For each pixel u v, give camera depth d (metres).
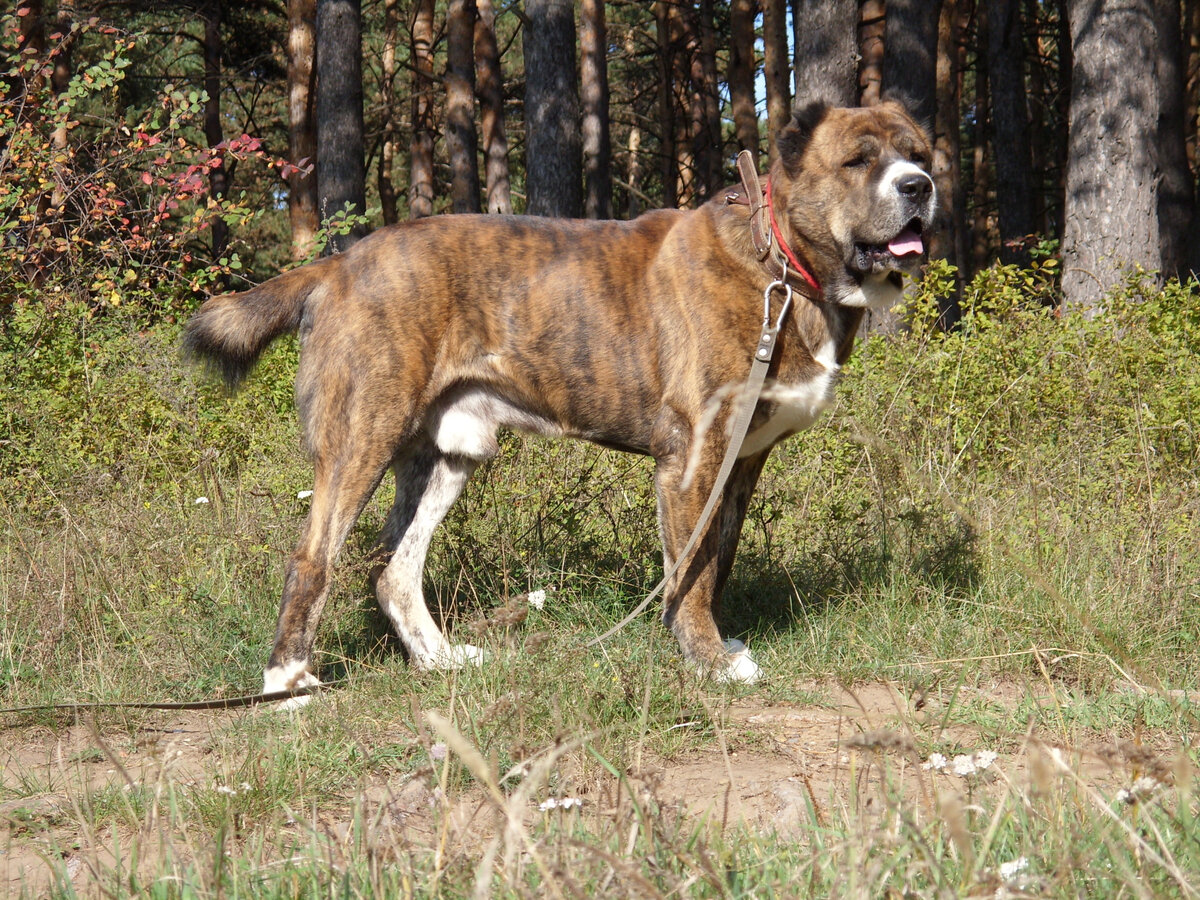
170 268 8.69
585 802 2.92
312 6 15.61
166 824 2.92
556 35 16.69
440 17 27.59
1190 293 8.90
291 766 3.27
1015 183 19.42
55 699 4.04
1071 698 3.93
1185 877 2.15
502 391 4.45
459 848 2.36
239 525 5.50
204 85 23.48
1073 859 2.17
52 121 8.55
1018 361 7.45
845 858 2.28
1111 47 10.44
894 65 13.96
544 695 3.62
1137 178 10.52
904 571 5.08
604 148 20.05
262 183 27.64
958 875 2.21
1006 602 4.78
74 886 2.59
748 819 2.96
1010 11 19.28
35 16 13.58
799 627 4.79
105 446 6.74
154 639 4.51
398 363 4.22
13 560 5.12
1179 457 6.27
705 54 24.06
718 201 4.36
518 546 5.26
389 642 4.77
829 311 4.31
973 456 6.65
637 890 1.99
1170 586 4.69
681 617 4.32
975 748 3.48
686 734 3.60
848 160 4.14
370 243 4.35
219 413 7.35
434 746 3.11
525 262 4.37
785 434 4.52
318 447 4.29
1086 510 5.52
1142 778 2.62
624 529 5.54
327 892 2.31
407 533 4.68
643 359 4.33
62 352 7.66
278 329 4.44
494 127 20.14
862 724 3.75
